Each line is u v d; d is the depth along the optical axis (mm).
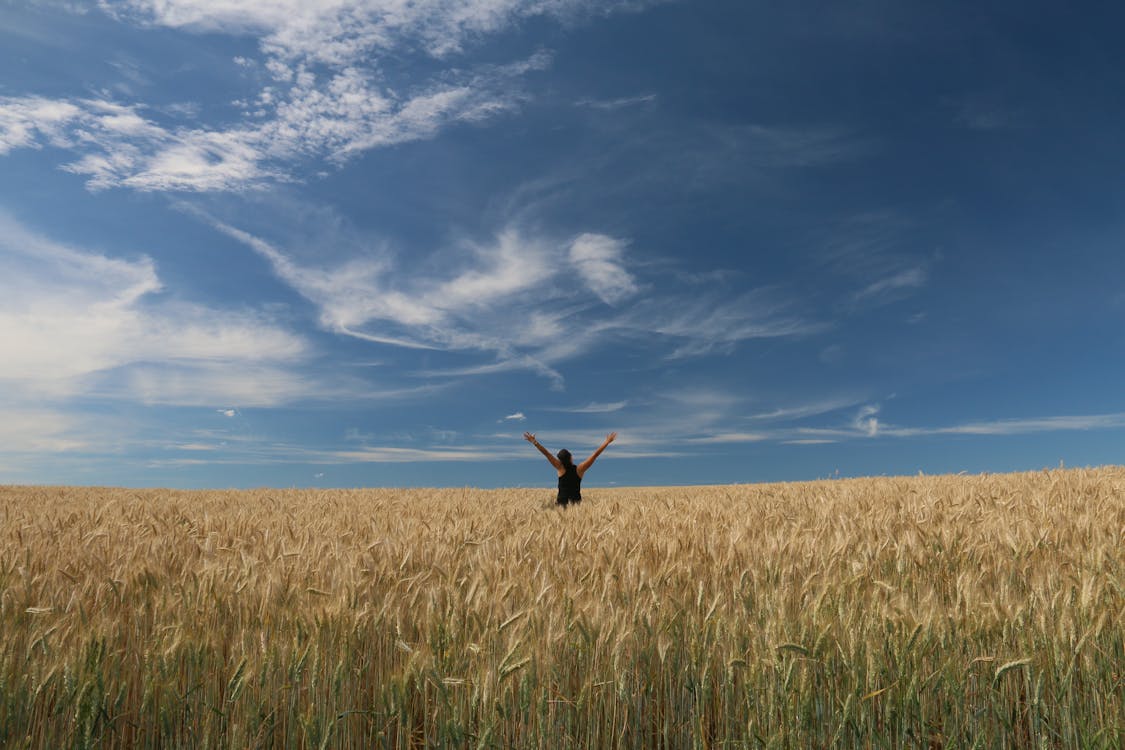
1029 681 3646
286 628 4023
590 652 3842
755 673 3611
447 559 5602
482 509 12055
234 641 4043
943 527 6445
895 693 3557
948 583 4668
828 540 6074
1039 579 4301
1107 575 4324
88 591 4594
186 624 3965
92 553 5820
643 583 4508
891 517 7473
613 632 3883
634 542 6254
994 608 3867
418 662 3611
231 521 8750
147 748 3574
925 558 5168
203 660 3711
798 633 3814
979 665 3754
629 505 11031
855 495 11141
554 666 3760
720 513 9125
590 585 4750
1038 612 3902
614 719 3697
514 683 3691
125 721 3605
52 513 10672
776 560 5184
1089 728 3611
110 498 17297
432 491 21391
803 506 9617
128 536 7480
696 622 3969
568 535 6457
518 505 13438
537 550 6004
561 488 12969
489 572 4902
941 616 3787
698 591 4277
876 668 3604
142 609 4211
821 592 4184
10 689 3359
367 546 6266
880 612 3828
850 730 3596
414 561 5531
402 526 8555
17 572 4879
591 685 3689
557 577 4875
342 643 3840
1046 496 9008
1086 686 3686
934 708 3762
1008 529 5914
